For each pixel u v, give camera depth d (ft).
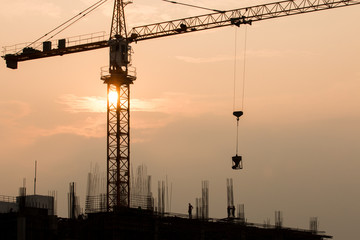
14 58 579.48
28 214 369.50
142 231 399.65
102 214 396.98
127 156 533.55
